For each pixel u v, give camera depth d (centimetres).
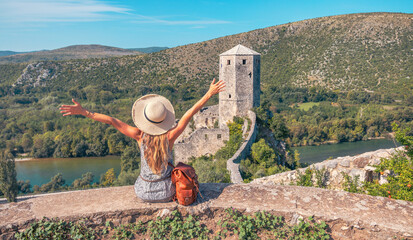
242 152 4003
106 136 11038
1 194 5803
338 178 946
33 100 18575
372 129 11706
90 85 19562
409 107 13862
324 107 15188
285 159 5381
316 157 9319
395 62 18925
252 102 5459
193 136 4772
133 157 8512
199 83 18738
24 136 11681
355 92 16550
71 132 11500
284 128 5506
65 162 10188
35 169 9475
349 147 10481
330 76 19275
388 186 811
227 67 5372
